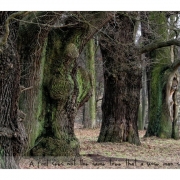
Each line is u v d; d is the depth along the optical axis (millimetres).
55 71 11594
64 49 11750
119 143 17531
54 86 11469
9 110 8156
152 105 23328
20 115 8562
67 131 12031
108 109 18016
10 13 8219
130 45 17422
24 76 10938
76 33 11828
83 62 29109
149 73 23844
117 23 16453
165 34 22156
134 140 17797
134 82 17766
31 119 11312
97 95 37438
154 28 21719
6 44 8008
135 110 17969
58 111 11836
